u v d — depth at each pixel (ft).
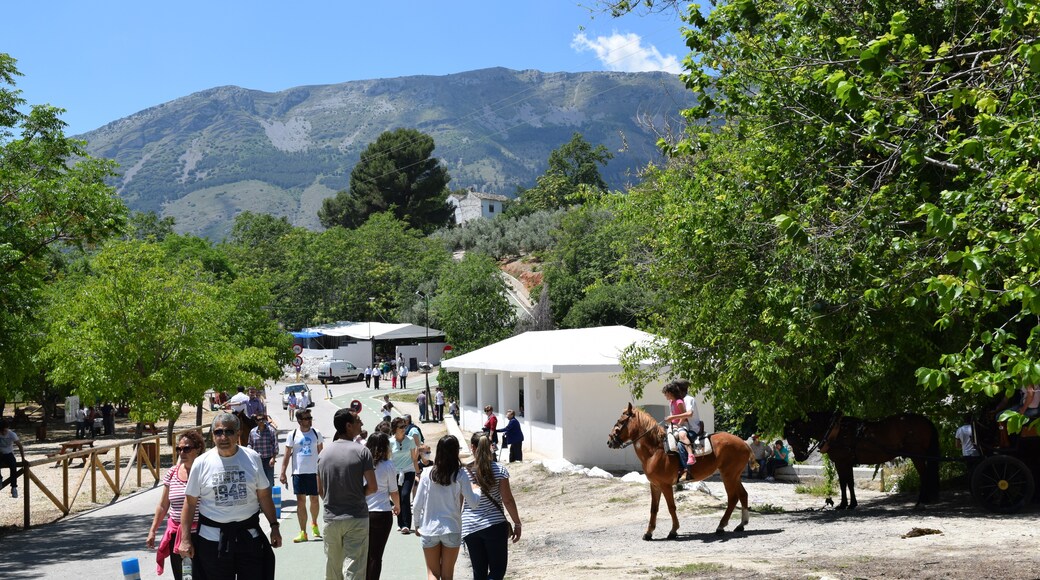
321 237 334.65
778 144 42.83
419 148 408.87
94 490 68.23
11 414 196.13
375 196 400.67
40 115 65.92
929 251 35.78
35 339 69.51
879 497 59.88
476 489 28.07
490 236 336.49
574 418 88.84
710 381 54.08
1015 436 45.11
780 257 41.47
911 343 46.19
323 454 30.27
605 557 38.96
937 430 51.70
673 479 42.45
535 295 252.21
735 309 47.55
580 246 201.67
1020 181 23.35
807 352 47.57
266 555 25.52
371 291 316.60
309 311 310.24
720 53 41.98
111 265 99.76
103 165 66.18
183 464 27.63
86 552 46.37
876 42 27.32
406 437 48.42
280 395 220.02
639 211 68.85
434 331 283.59
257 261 333.42
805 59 37.93
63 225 63.87
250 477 25.18
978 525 39.58
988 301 22.88
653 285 67.82
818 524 44.37
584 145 414.00
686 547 39.96
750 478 84.28
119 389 97.25
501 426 112.06
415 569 38.34
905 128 31.83
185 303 105.60
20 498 72.59
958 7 37.40
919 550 33.83
